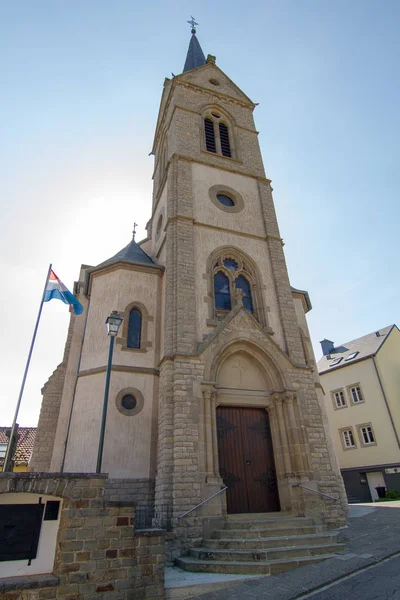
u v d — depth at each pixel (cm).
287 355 1552
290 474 1311
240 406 1431
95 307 1744
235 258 1791
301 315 2053
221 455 1329
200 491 1156
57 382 1820
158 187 2497
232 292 1681
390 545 969
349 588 706
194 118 2292
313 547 959
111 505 783
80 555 723
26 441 2833
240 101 2594
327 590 715
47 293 1332
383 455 3003
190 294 1546
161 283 1812
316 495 1266
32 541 729
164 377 1378
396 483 2866
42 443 1684
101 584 717
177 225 1720
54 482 754
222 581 811
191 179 1947
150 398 1505
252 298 1727
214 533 1087
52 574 714
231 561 918
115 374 1510
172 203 1830
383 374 3225
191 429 1245
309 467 1318
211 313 1556
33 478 740
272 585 775
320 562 898
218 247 1767
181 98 2378
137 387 1510
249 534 1055
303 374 1509
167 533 1070
